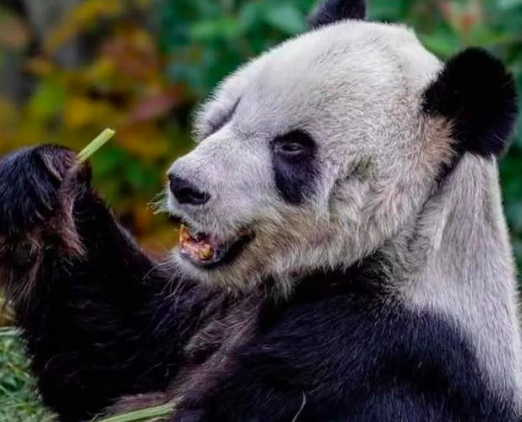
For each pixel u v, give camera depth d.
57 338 11.09
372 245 9.88
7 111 20.59
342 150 9.84
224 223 9.79
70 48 21.44
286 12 17.94
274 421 9.83
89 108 18.77
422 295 9.82
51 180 10.77
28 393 11.80
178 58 19.08
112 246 11.14
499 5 17.41
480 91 9.77
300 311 10.05
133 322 11.07
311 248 10.01
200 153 9.80
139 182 18.44
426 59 10.19
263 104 9.95
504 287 10.08
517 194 17.33
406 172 9.84
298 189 9.87
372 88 9.88
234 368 9.99
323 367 9.80
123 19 20.81
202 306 10.95
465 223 9.86
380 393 9.77
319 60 9.97
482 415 9.90
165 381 11.05
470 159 9.88
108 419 10.38
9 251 10.84
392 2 18.12
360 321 9.86
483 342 9.90
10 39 22.42
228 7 19.17
